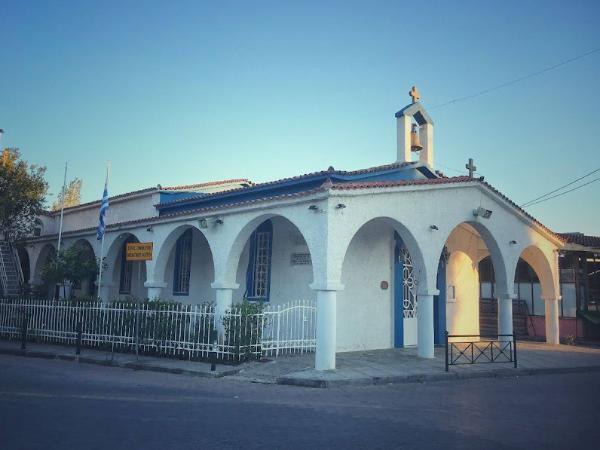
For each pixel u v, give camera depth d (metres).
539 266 18.52
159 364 12.29
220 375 11.12
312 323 14.52
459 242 18.28
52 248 23.72
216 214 14.53
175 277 19.83
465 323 18.36
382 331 15.41
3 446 5.77
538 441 6.48
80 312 15.46
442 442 6.30
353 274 14.98
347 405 8.34
